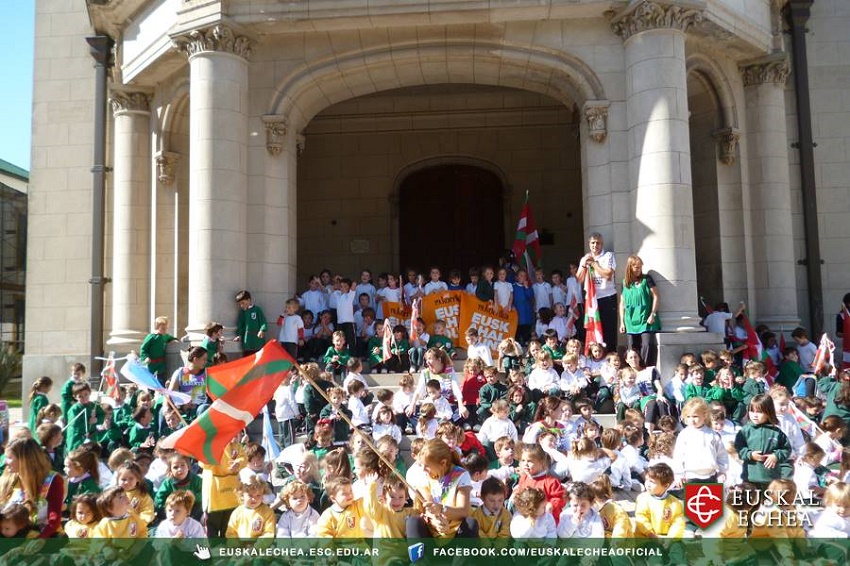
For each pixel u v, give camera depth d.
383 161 19.78
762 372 10.34
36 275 16.97
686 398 10.36
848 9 16.16
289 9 12.50
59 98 17.22
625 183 12.60
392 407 10.23
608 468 8.66
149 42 14.37
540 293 13.62
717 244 14.85
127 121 15.81
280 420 10.32
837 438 8.39
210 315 12.15
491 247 19.88
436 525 5.23
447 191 20.05
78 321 16.84
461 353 13.27
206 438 5.88
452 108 19.47
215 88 12.45
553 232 19.39
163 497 7.35
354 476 7.51
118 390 11.44
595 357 11.52
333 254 19.77
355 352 13.38
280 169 13.38
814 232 15.43
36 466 6.05
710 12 12.79
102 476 7.82
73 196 17.06
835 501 5.60
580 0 12.34
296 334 12.42
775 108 14.84
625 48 12.62
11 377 26.69
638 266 11.64
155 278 15.35
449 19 12.66
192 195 12.45
